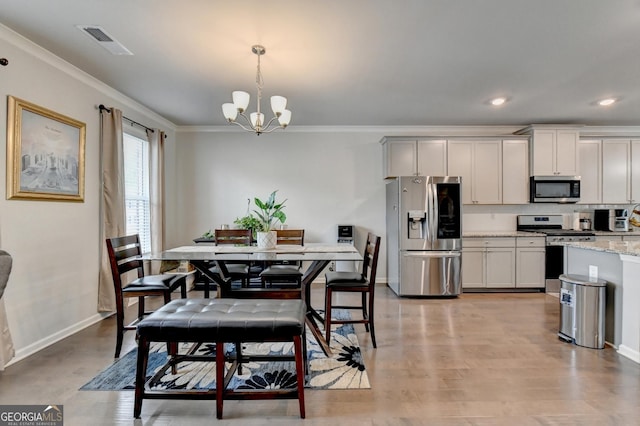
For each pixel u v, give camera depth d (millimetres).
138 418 1762
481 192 4707
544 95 3650
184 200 5082
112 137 3385
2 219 2316
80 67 2924
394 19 2191
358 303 3977
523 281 4480
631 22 2225
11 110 2355
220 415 1750
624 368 2314
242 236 3307
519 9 2084
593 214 5008
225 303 1977
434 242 4266
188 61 2809
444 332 3025
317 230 5094
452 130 5066
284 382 2123
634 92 3549
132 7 2059
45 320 2662
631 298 2482
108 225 3332
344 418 1768
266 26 2277
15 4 2021
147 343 1762
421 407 1863
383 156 5047
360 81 3252
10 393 1988
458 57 2748
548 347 2686
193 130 5055
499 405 1879
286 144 5090
